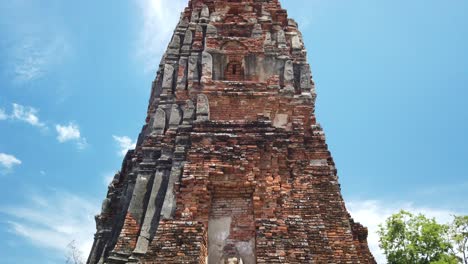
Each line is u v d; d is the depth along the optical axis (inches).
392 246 1131.9
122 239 531.2
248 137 563.5
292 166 574.6
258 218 498.6
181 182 522.6
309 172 593.0
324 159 613.3
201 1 861.8
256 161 542.3
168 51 775.1
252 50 732.7
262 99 658.2
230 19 818.2
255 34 753.0
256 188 521.7
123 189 681.6
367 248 600.7
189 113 629.9
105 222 681.0
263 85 666.2
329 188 582.2
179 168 555.8
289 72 708.0
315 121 660.1
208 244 496.1
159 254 451.5
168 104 693.9
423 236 1098.1
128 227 543.8
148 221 531.8
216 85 666.2
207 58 709.9
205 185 518.0
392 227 1144.2
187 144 583.2
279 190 527.8
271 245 464.4
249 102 655.8
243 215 514.6
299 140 611.5
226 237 500.4
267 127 581.9
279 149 567.2
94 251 646.5
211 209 518.6
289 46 781.3
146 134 721.6
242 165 535.2
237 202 524.7
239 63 729.6
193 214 498.9
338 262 499.2
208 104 638.5
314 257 492.1
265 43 753.6
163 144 612.4
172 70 743.7
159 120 666.2
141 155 658.2
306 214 526.9
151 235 520.7
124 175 735.1
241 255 488.4
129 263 480.1
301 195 545.3
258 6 853.2
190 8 866.1
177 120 650.2
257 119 620.7
